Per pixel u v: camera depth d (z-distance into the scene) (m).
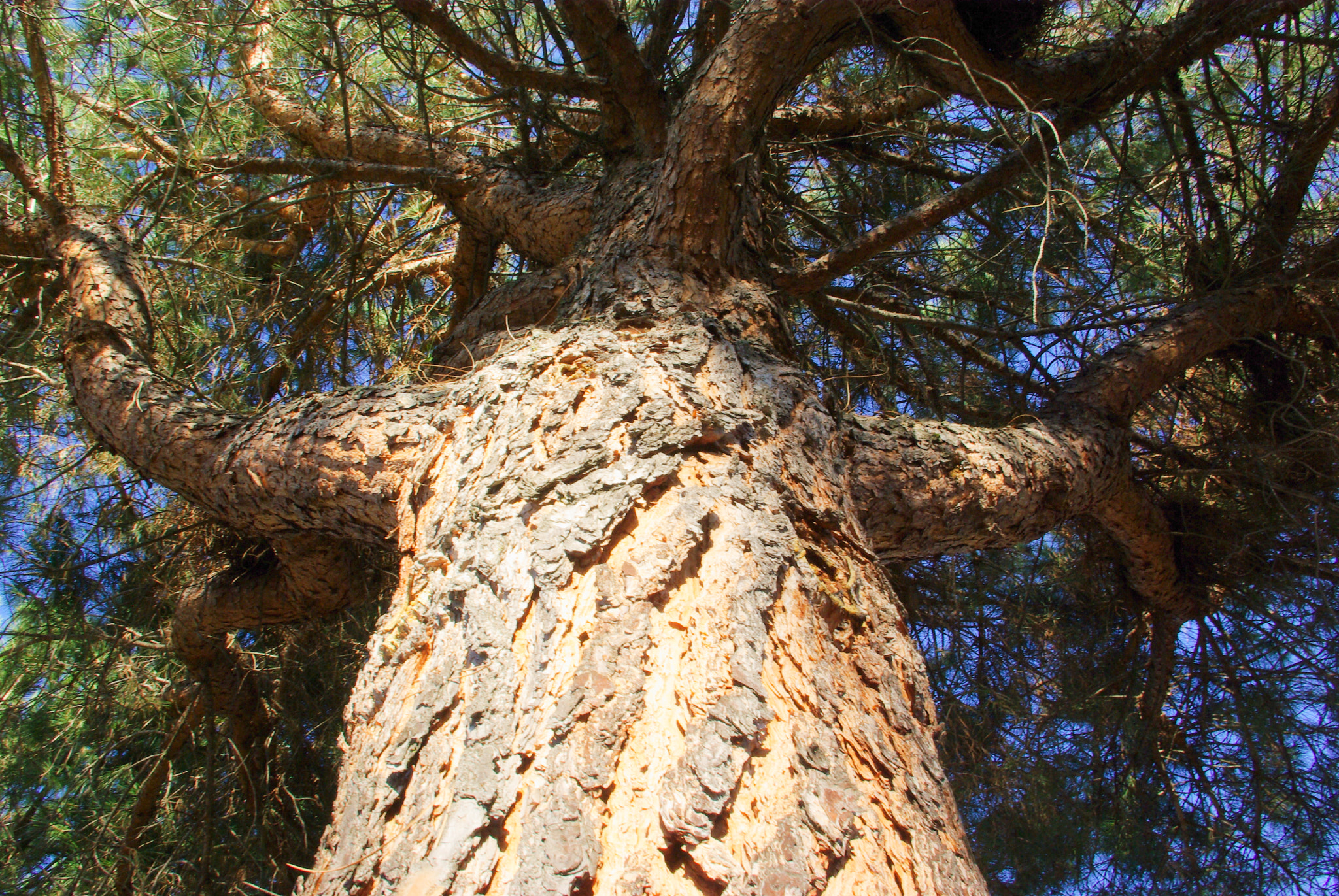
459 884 1.03
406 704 1.23
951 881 1.11
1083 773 2.60
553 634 1.18
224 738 2.47
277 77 2.72
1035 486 1.72
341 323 2.88
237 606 2.18
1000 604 2.71
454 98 2.32
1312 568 2.20
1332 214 2.31
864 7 1.76
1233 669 2.36
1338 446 2.05
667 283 1.68
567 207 2.14
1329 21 2.05
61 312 2.41
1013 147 1.93
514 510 1.31
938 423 1.75
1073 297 2.35
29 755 2.47
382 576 2.33
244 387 2.70
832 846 1.05
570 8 1.93
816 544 1.36
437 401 1.64
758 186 1.99
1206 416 2.34
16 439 2.47
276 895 1.30
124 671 2.53
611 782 1.07
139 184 2.48
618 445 1.35
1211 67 2.46
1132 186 2.35
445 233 3.07
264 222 2.95
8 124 2.26
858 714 1.20
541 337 1.61
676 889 1.01
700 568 1.24
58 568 2.46
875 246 2.03
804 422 1.51
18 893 2.43
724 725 1.10
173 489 1.81
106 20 2.30
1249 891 2.38
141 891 2.45
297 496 1.63
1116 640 2.65
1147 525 2.15
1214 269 2.24
